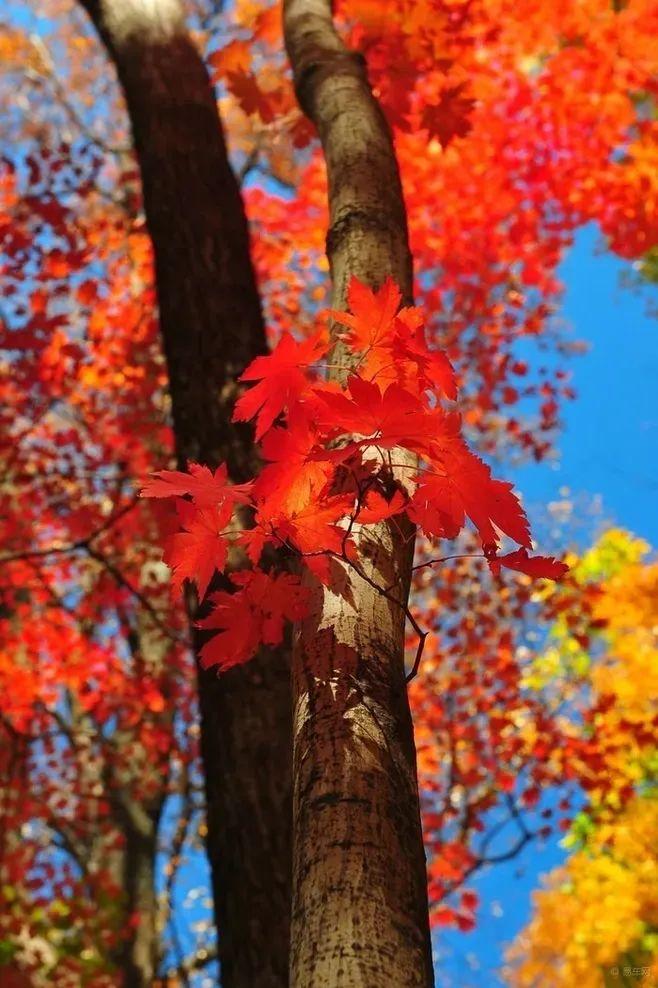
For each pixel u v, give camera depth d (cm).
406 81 432
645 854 944
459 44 605
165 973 854
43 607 1024
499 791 823
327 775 133
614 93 848
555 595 859
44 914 777
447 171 943
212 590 309
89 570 1012
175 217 395
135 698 962
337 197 251
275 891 277
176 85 433
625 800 787
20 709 969
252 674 307
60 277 821
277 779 291
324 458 137
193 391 355
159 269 390
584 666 966
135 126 430
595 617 925
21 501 964
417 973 114
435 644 933
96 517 959
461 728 884
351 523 144
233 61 463
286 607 155
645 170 866
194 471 145
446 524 142
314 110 317
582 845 1007
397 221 245
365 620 151
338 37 359
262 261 1112
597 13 796
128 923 830
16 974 707
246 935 273
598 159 890
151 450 995
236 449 339
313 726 140
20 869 875
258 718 299
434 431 135
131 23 456
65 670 958
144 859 884
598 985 986
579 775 800
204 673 312
